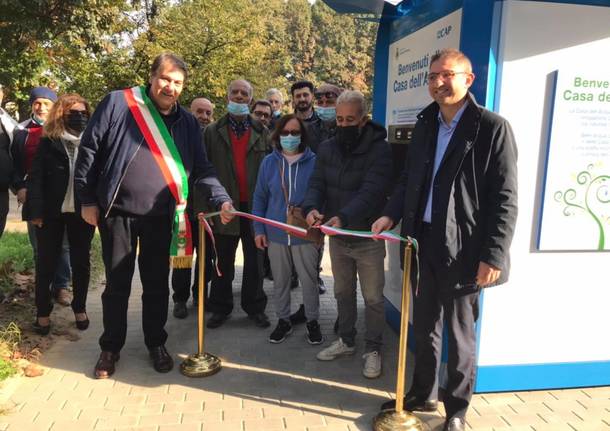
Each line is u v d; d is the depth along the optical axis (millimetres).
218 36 17297
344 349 3602
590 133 2816
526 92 2750
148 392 3078
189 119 3383
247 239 4121
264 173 3773
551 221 2871
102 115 3055
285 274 3816
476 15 2732
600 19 2744
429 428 2736
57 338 3820
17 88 10070
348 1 3807
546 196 2838
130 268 3295
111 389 3104
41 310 3793
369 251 3227
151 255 3326
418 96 3479
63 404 2916
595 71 2770
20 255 5523
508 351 3025
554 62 2746
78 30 9453
